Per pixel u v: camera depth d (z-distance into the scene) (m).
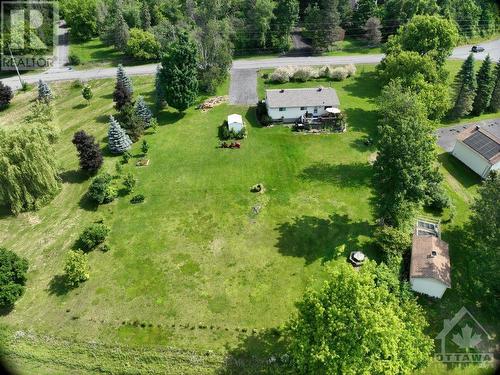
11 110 75.06
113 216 51.19
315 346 30.91
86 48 101.50
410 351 31.98
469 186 56.28
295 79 82.88
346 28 103.88
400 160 41.88
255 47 97.25
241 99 76.31
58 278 43.88
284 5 94.19
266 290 42.28
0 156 48.16
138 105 66.88
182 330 38.91
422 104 56.50
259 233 48.56
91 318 39.94
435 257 41.50
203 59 79.25
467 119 71.69
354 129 66.69
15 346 37.69
